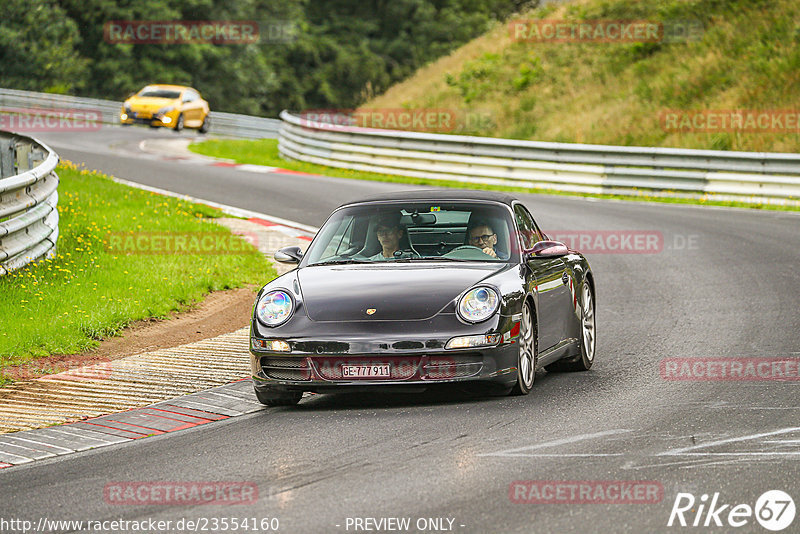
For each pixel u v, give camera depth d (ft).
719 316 133.08
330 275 95.04
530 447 73.77
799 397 88.02
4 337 115.24
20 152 183.42
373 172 337.52
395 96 530.68
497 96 454.81
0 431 85.61
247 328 131.85
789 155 264.31
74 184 235.20
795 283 156.04
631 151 284.61
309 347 87.15
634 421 81.10
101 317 125.90
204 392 98.73
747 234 210.79
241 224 217.56
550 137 386.73
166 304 139.13
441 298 88.79
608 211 247.09
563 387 96.43
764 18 411.34
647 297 150.20
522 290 91.45
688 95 379.14
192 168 324.39
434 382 86.28
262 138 517.96
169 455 76.43
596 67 444.14
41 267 144.25
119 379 104.27
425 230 101.45
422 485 65.21
